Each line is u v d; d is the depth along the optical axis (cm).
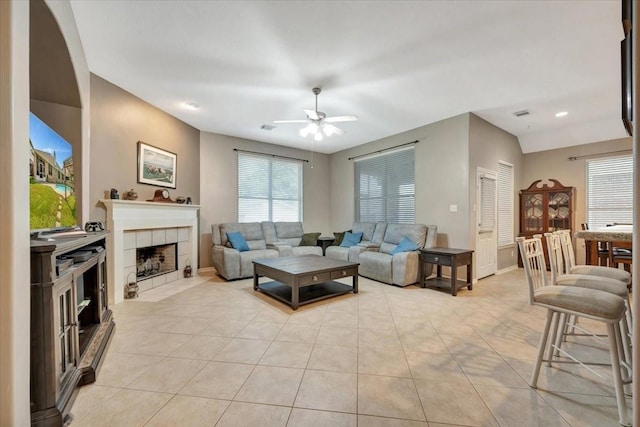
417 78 320
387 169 562
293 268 342
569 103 392
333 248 555
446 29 237
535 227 545
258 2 207
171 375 185
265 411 152
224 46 262
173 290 391
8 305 113
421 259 413
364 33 242
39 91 250
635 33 56
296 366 196
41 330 137
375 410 152
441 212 460
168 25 233
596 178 500
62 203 212
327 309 315
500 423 142
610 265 350
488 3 208
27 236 126
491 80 325
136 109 377
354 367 195
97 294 236
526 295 370
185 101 391
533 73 309
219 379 181
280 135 552
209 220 527
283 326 267
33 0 172
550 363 193
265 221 596
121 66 299
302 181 659
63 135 264
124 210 346
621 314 146
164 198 413
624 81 71
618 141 477
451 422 143
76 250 215
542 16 221
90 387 172
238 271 446
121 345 228
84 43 258
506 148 523
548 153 550
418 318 287
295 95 367
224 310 311
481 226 456
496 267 495
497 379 180
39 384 136
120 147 353
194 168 498
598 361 200
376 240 532
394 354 213
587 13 218
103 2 208
